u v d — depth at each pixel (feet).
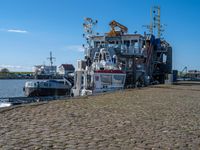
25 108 41.60
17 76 459.32
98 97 64.54
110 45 139.74
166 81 154.30
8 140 23.04
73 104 49.01
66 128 28.55
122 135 26.43
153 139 25.36
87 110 42.01
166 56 168.66
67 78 135.54
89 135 25.91
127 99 61.16
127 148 22.17
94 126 30.12
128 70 131.03
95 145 22.61
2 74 491.31
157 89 100.17
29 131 26.58
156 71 163.12
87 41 127.65
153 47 155.94
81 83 104.06
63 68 411.75
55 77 365.81
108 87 102.42
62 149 21.13
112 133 27.09
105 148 21.88
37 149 20.86
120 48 132.77
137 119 35.42
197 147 23.30
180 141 25.04
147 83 140.15
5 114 35.73
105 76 101.81
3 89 228.02
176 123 33.63
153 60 156.87
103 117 36.01
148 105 50.88
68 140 23.79
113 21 145.79
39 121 31.78
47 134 25.61
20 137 24.14
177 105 52.08
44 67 423.23
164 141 24.82
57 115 36.37
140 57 140.46
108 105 49.19
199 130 30.01
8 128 27.61
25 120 32.12
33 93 125.59
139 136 26.30
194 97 70.69
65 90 130.93
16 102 85.40
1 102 85.40
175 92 86.84
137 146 22.88
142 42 143.13
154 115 39.09
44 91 126.72
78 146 22.13
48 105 46.29
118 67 118.62
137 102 55.52
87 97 64.03
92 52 125.70
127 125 31.32
